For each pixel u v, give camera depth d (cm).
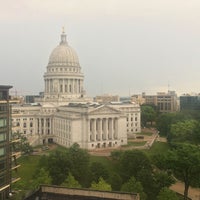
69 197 8162
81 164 12756
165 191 9894
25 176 13762
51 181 11131
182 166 10806
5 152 9050
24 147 17625
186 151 11062
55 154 13050
